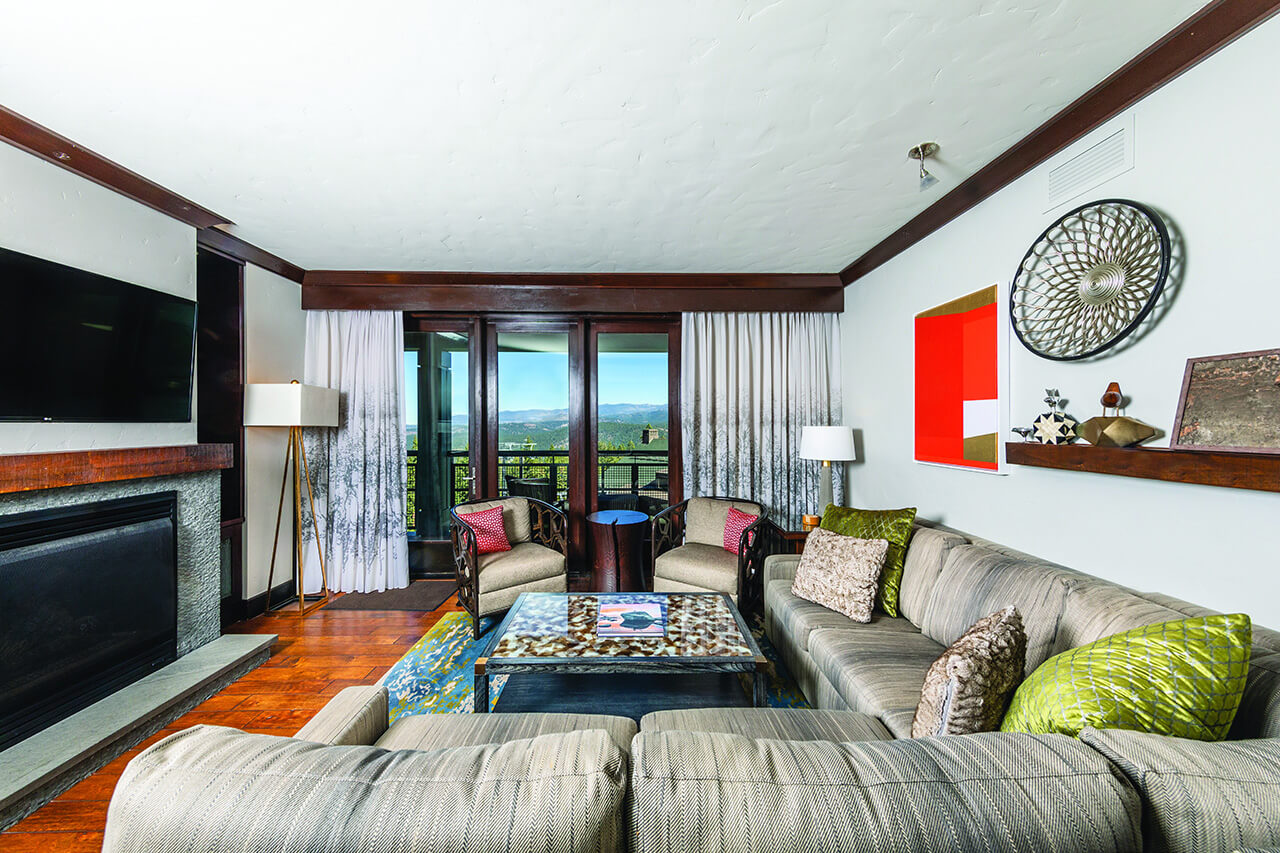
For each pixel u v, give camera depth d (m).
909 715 1.53
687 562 3.30
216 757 0.72
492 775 0.70
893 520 2.58
